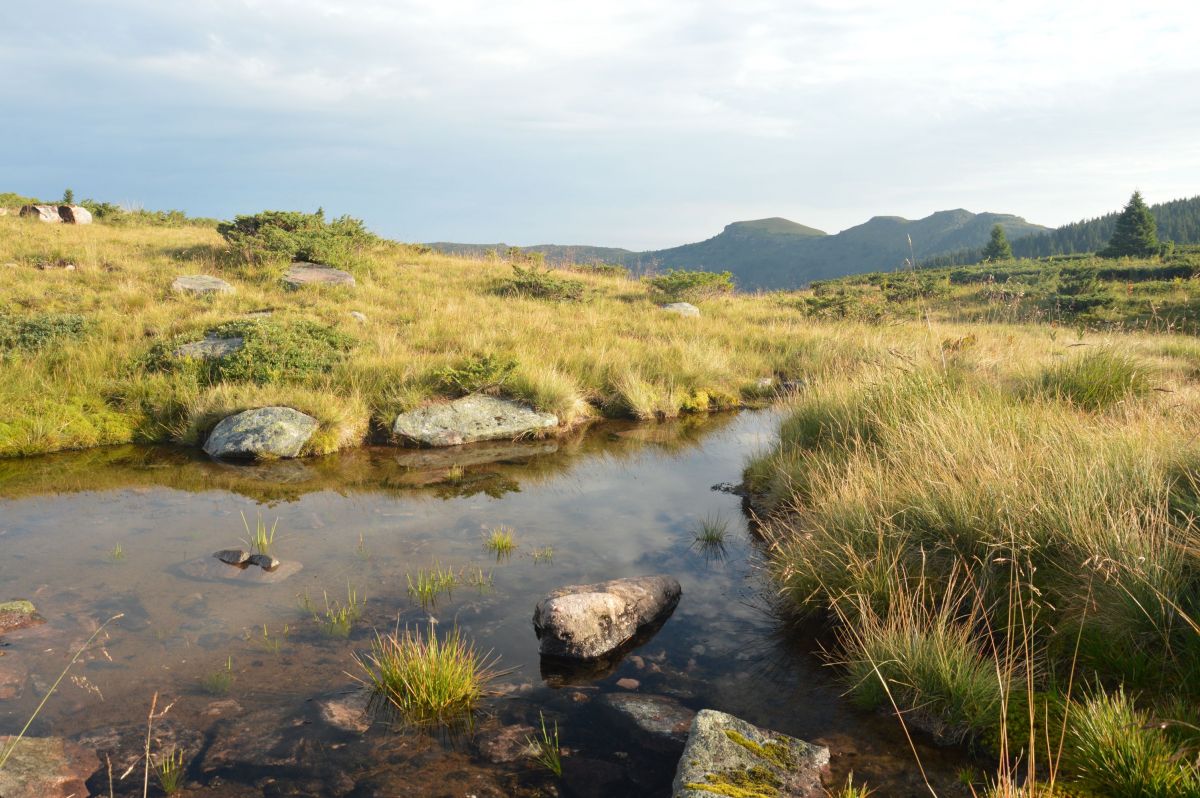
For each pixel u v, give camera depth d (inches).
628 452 362.9
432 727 136.4
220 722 135.7
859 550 183.2
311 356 429.1
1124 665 135.1
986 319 885.8
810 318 815.1
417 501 279.0
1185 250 2425.0
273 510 262.5
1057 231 6363.2
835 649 166.7
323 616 180.2
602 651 167.0
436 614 183.5
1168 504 162.6
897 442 241.4
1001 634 153.9
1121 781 108.2
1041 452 197.3
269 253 709.9
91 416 356.2
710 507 278.2
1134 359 312.8
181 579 199.2
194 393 378.9
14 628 166.9
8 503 260.7
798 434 310.8
